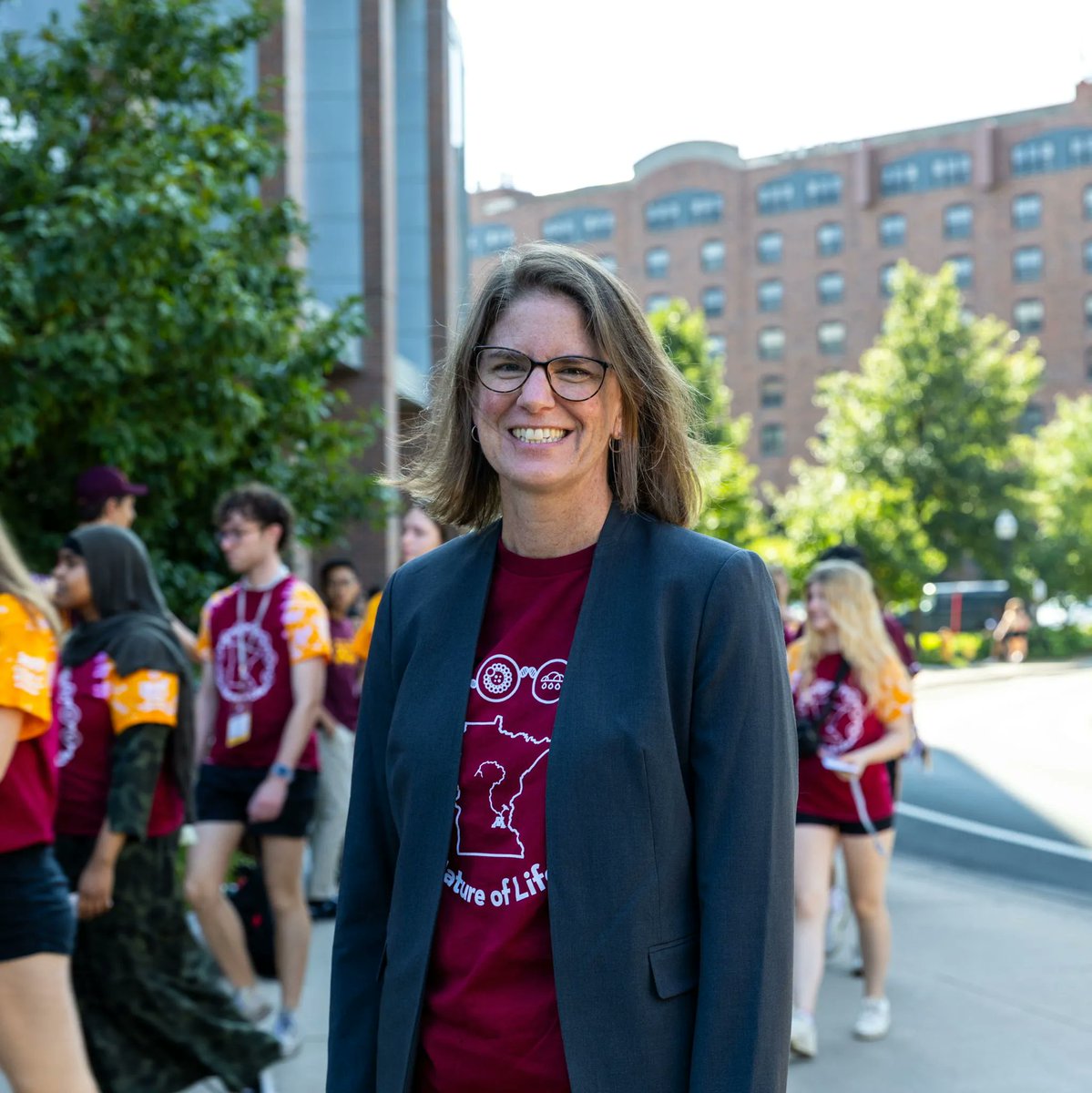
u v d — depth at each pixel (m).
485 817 1.65
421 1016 1.67
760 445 72.56
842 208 71.38
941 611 41.81
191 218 6.37
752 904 1.57
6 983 2.68
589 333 1.75
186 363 6.64
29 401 6.27
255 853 4.57
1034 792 12.48
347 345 7.98
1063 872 8.63
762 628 1.66
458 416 1.94
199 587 7.25
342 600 7.00
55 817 3.53
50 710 2.70
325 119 16.69
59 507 7.18
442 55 21.84
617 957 1.55
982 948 6.34
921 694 27.03
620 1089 1.54
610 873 1.57
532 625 1.72
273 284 7.75
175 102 7.88
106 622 3.59
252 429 7.52
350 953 1.84
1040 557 45.91
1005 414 41.81
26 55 7.85
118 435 6.42
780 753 1.64
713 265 73.81
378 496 8.20
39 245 6.33
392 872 1.87
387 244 16.58
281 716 4.38
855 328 70.94
